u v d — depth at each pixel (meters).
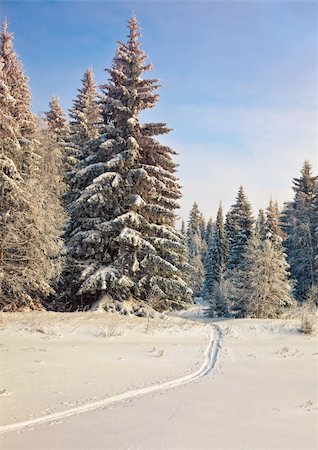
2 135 21.41
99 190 22.14
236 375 10.53
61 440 5.43
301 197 43.81
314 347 16.77
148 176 22.50
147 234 24.08
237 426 6.28
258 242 31.45
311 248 40.16
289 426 6.34
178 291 23.77
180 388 8.80
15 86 24.88
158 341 16.03
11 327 15.98
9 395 7.50
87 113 32.72
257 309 29.14
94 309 22.12
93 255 23.58
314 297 31.47
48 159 25.17
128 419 6.44
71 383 8.63
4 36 24.39
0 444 5.23
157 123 23.98
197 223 97.88
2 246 20.67
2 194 20.69
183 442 5.50
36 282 21.89
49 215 21.80
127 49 24.44
